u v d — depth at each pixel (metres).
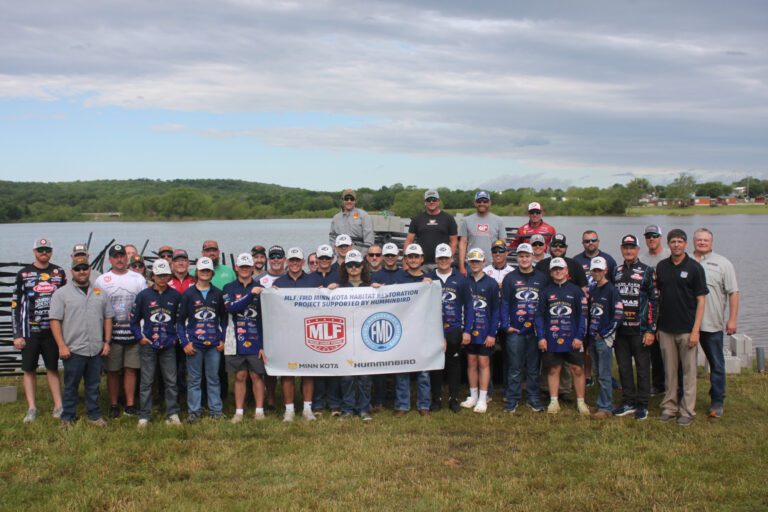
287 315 9.75
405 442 8.72
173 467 7.93
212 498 7.09
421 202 39.94
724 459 7.96
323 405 10.27
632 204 155.12
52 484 7.48
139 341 9.55
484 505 6.85
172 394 9.66
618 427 9.20
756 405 10.19
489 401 10.75
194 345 9.61
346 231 13.31
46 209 122.81
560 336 9.84
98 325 9.46
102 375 12.57
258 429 9.24
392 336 9.83
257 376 9.72
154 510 6.81
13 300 9.78
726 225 105.50
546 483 7.40
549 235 12.77
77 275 9.30
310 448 8.52
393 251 10.19
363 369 9.79
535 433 9.11
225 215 122.19
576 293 9.84
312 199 126.19
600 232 76.69
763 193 189.75
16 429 9.28
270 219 123.12
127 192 146.25
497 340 11.26
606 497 7.02
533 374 10.23
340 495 7.12
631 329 9.62
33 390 9.82
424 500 6.95
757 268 42.12
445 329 10.01
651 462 7.93
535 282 10.10
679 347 9.45
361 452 8.34
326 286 10.14
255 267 11.46
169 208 122.25
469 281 10.14
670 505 6.81
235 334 9.66
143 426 9.34
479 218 12.30
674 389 9.52
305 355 9.79
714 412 9.59
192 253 42.81
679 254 9.31
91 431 9.12
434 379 10.16
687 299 9.29
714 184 187.50
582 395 9.99
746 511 6.68
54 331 9.27
